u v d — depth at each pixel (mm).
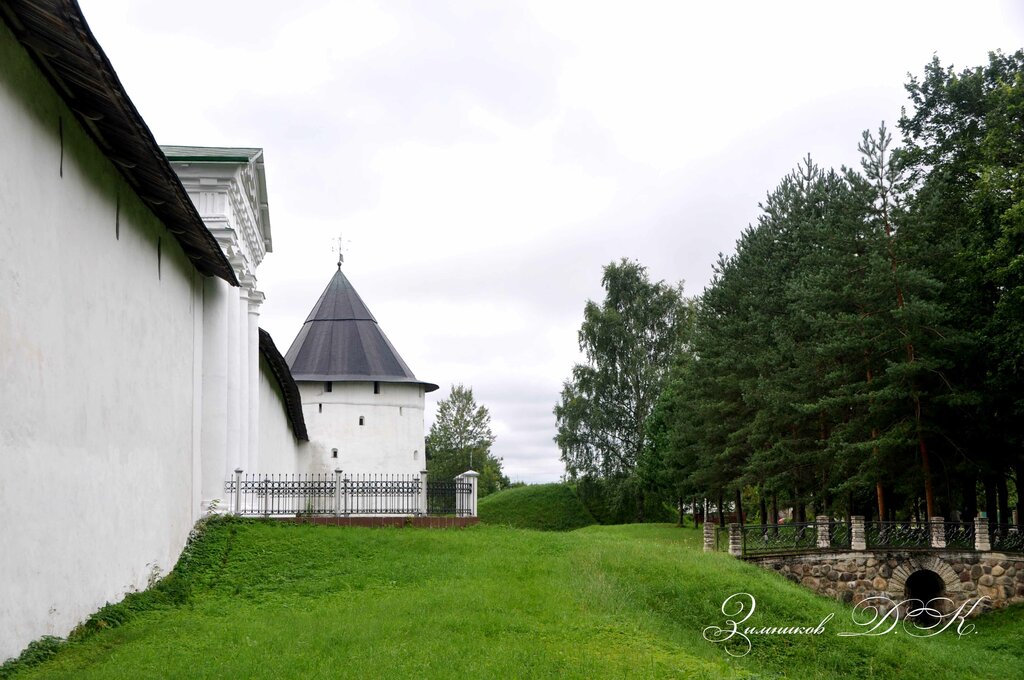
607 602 16922
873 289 29844
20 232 10172
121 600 13844
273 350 31422
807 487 35281
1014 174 27500
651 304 59562
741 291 40656
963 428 30453
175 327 17875
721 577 20453
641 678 12242
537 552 21000
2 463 9703
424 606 14719
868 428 30516
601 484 58000
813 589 27547
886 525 28672
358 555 19000
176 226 16969
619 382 58062
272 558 18250
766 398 33875
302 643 11922
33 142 10547
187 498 19078
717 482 40219
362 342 52219
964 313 30062
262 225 28062
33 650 10312
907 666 17922
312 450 50156
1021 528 28344
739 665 15984
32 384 10484
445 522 23891
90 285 12539
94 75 10633
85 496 12289
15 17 9773
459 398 100938
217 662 10703
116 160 13492
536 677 11414
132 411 14602
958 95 32000
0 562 9656
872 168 31625
